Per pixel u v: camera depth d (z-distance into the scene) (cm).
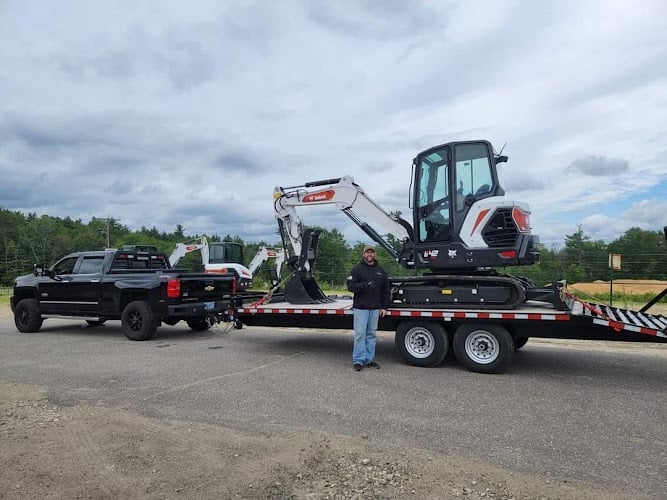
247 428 488
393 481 370
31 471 388
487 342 743
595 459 412
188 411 546
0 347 1000
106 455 419
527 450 432
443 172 836
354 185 947
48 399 598
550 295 742
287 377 711
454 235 807
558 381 688
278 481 370
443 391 633
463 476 379
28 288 1247
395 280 828
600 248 2295
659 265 2114
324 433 473
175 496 346
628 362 829
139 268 1249
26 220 8825
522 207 783
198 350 947
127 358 864
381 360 844
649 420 515
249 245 4684
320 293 1049
